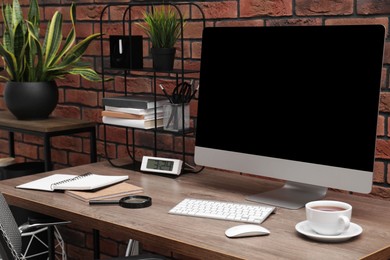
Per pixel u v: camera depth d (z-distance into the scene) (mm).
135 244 2318
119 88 2971
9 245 1695
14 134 3561
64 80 3227
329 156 1869
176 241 1659
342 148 1840
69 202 2051
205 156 2189
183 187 2215
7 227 1688
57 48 2900
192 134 2693
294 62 1951
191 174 2410
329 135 1868
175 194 2123
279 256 1530
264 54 2023
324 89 1881
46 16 3289
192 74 2650
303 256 1529
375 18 2115
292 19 2312
